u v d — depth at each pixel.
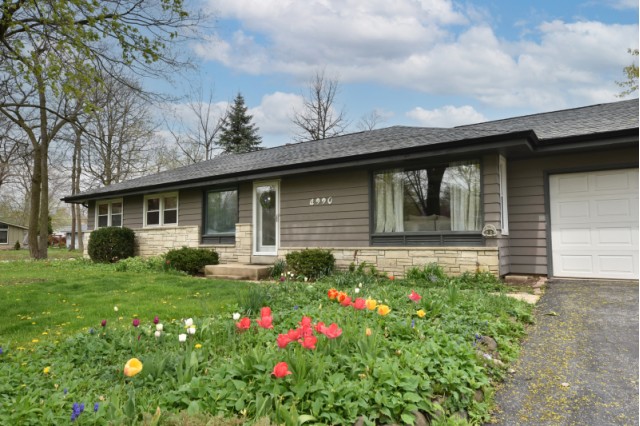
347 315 4.04
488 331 4.13
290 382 2.42
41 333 4.45
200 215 12.18
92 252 13.37
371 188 8.93
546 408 2.94
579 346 4.04
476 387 2.92
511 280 7.34
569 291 6.35
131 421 2.04
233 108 35.25
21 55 7.11
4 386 2.63
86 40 7.08
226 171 11.07
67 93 7.31
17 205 37.19
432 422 2.42
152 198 13.73
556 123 8.62
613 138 6.80
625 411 2.84
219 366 2.93
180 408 2.30
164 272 10.21
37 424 2.16
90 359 3.31
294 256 9.02
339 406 2.30
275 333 3.90
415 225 8.38
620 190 7.30
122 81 8.05
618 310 5.09
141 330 3.91
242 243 10.91
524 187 8.12
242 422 2.05
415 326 3.86
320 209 9.72
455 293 5.15
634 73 16.30
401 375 2.57
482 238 7.58
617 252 7.29
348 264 9.08
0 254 24.27
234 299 6.03
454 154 7.56
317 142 13.66
